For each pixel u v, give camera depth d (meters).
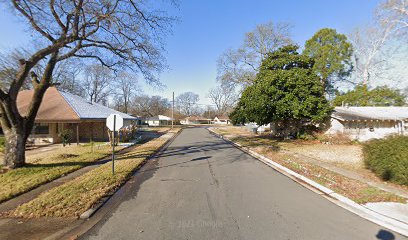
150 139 23.17
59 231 4.05
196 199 5.67
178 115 101.44
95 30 9.92
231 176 8.04
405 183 6.31
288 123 21.47
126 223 4.35
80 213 4.72
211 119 101.25
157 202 5.47
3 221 4.43
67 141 19.02
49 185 6.85
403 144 6.57
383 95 29.77
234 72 31.05
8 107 8.26
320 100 17.66
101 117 20.92
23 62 8.44
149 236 3.85
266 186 6.80
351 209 5.04
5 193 5.87
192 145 18.25
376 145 7.51
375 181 7.01
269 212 4.86
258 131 33.59
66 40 9.19
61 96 21.89
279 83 17.69
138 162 10.19
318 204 5.34
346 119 18.72
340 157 11.49
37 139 19.41
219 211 4.91
